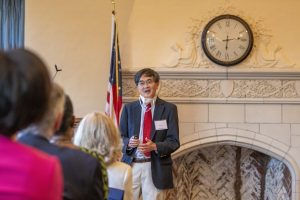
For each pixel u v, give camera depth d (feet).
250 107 17.02
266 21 17.26
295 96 16.93
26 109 3.70
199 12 17.38
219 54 16.93
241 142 16.99
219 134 16.97
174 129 13.20
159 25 17.49
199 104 17.03
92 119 7.86
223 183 18.22
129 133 13.46
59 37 17.48
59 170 3.76
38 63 3.75
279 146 16.88
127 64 17.39
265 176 18.07
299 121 16.92
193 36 17.30
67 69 17.46
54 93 5.05
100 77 17.47
